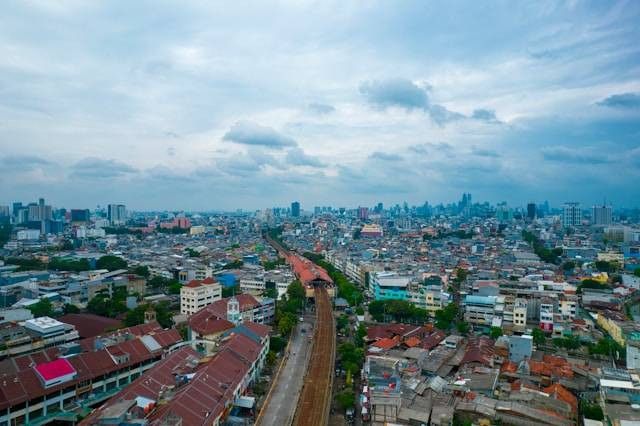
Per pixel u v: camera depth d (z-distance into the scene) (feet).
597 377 551.18
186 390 442.50
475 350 634.43
